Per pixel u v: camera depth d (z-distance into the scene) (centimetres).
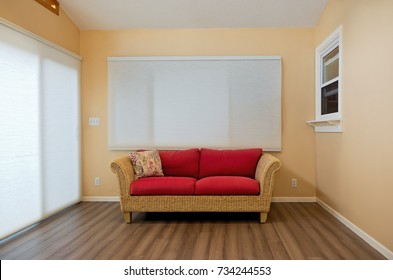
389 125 210
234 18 365
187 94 383
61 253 225
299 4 339
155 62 385
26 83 281
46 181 313
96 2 343
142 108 387
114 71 388
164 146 386
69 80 362
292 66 381
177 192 299
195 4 343
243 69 378
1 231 249
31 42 288
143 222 305
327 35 335
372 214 235
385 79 214
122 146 390
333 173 319
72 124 369
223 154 352
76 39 385
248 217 321
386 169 215
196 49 387
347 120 280
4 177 252
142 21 375
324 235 260
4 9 258
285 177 384
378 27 223
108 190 397
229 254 222
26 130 281
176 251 228
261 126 378
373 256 216
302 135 382
